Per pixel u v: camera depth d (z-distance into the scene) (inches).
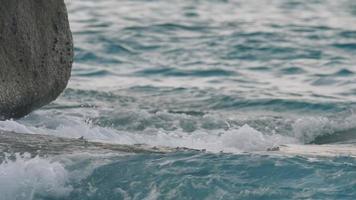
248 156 880.9
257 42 1809.8
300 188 823.7
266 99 1337.4
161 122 1179.3
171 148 932.6
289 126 1188.5
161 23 2028.8
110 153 896.3
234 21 2102.6
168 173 849.5
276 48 1750.7
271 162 866.1
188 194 821.2
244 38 1849.2
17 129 1019.3
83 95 1350.9
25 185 837.8
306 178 840.3
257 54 1710.1
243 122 1202.0
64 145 918.4
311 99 1337.4
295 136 1156.5
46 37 1097.4
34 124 1093.8
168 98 1371.8
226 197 813.2
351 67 1596.9
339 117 1240.2
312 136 1156.5
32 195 831.1
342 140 1129.4
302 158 878.4
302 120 1199.6
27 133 968.9
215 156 882.8
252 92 1405.0
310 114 1269.7
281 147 1042.1
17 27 1067.3
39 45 1088.2
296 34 1903.3
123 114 1203.2
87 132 1072.2
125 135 1088.2
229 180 835.4
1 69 1043.9
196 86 1453.0
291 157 879.1
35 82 1080.8
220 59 1676.9
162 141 1075.3
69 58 1126.4
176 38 1859.0
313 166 860.0
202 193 820.6
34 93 1081.4
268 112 1283.2
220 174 845.2
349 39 1847.9
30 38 1078.4
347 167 858.8
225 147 1059.9
